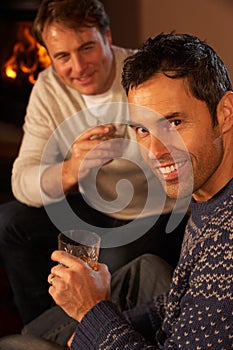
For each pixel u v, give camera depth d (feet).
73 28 7.31
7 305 8.95
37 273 8.13
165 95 4.01
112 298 5.97
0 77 12.85
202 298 3.88
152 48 4.12
